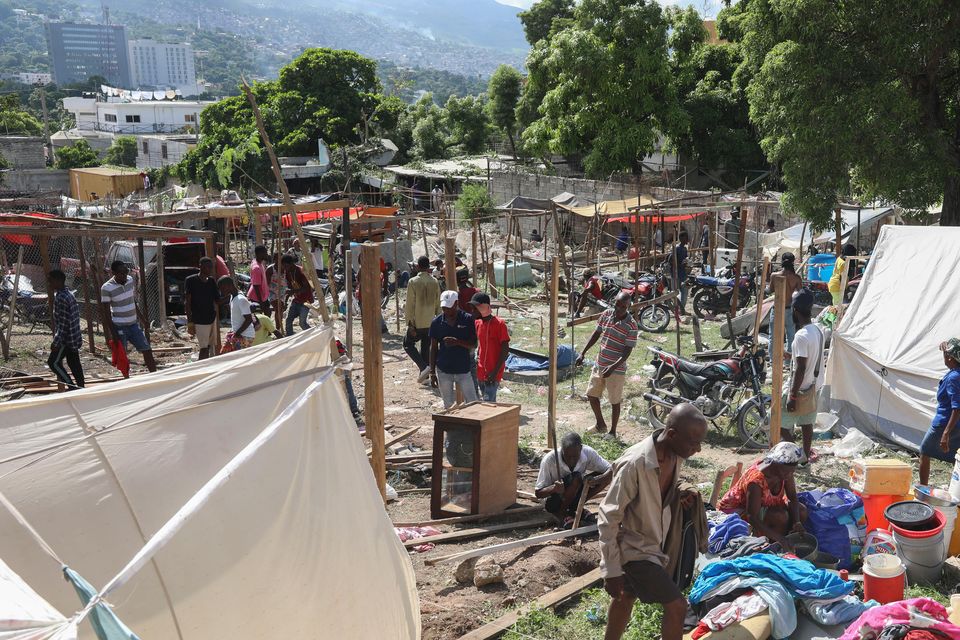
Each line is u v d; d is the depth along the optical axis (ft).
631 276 65.51
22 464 14.30
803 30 57.16
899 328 32.22
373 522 16.28
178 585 14.25
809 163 57.98
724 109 108.58
